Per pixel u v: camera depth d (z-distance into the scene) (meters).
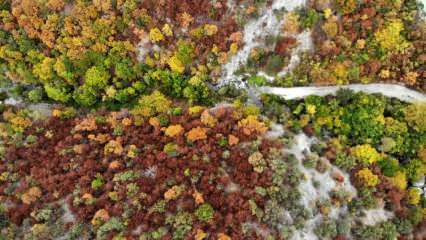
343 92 61.44
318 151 57.91
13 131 59.12
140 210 49.19
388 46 60.47
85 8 59.75
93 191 51.69
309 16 58.53
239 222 47.00
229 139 54.38
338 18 59.72
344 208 54.38
